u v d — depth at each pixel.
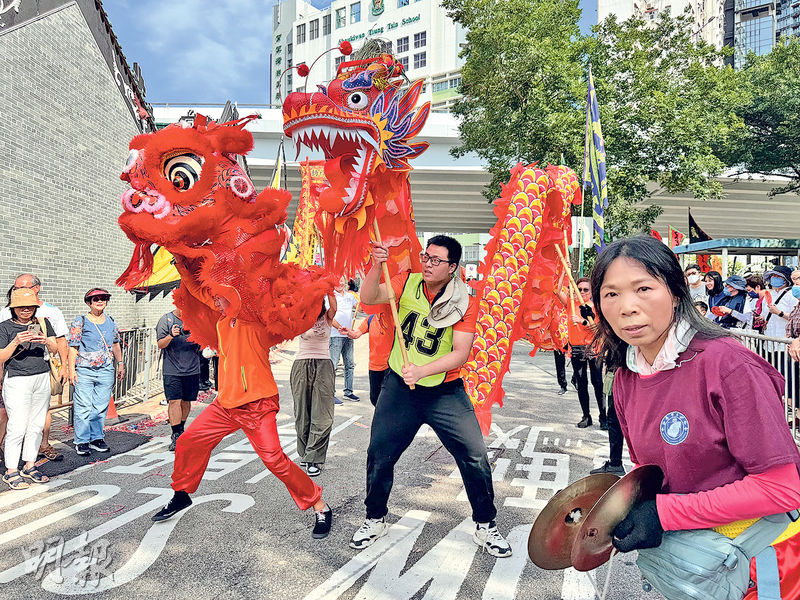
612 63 15.79
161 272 5.79
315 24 71.12
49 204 8.67
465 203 30.38
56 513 3.86
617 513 1.45
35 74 8.35
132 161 3.12
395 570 2.99
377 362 4.35
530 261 3.91
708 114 15.89
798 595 1.42
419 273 3.30
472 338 3.09
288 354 14.85
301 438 4.80
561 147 14.69
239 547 3.29
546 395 8.59
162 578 2.93
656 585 1.61
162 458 5.32
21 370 4.50
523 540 3.37
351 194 2.77
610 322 1.53
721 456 1.42
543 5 16.42
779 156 21.27
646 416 1.54
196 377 5.86
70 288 9.26
